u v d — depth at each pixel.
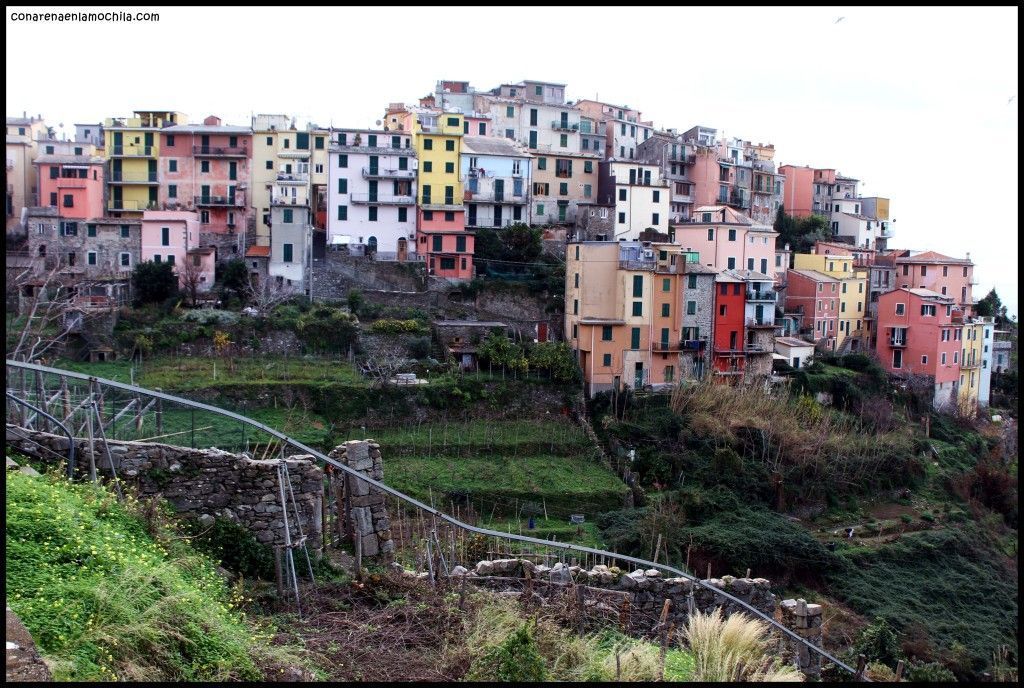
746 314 79.75
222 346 65.44
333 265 80.06
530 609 19.69
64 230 76.69
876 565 57.16
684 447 66.06
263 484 19.64
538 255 87.94
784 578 54.25
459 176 90.56
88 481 18.73
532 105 109.38
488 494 55.41
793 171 125.25
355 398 61.41
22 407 21.16
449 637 17.59
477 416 65.12
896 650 36.88
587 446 64.06
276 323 67.50
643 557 51.16
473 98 112.44
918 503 67.62
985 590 57.25
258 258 79.75
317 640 17.00
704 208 94.38
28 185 88.62
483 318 78.31
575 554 29.91
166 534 18.03
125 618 14.73
